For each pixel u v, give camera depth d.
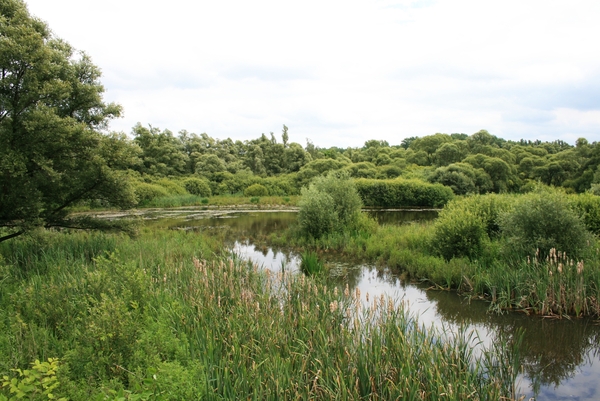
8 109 9.67
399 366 4.79
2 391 3.22
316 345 5.29
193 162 57.44
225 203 39.06
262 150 64.44
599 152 40.47
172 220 25.48
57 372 3.59
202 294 7.05
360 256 13.48
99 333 4.34
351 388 4.43
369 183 36.16
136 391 3.73
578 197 13.37
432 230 13.30
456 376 4.73
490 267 9.71
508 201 13.32
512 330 7.34
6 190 9.99
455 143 57.88
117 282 6.68
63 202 11.84
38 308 6.11
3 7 10.25
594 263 8.55
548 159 52.72
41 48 9.95
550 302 8.04
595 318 7.68
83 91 11.57
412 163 60.03
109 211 31.02
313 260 11.27
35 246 10.88
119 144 11.86
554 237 9.28
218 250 14.34
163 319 5.54
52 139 9.95
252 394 4.23
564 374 5.89
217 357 4.96
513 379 4.92
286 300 7.16
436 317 8.01
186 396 3.63
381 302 6.16
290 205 37.41
